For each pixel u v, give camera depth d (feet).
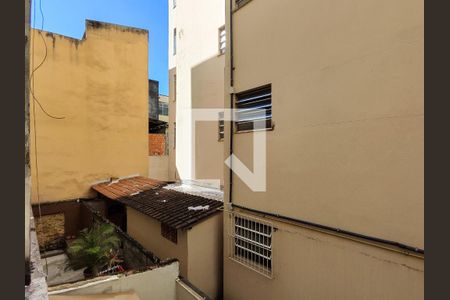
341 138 14.62
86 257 24.00
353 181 14.02
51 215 37.93
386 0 12.75
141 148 46.93
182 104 42.80
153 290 16.14
